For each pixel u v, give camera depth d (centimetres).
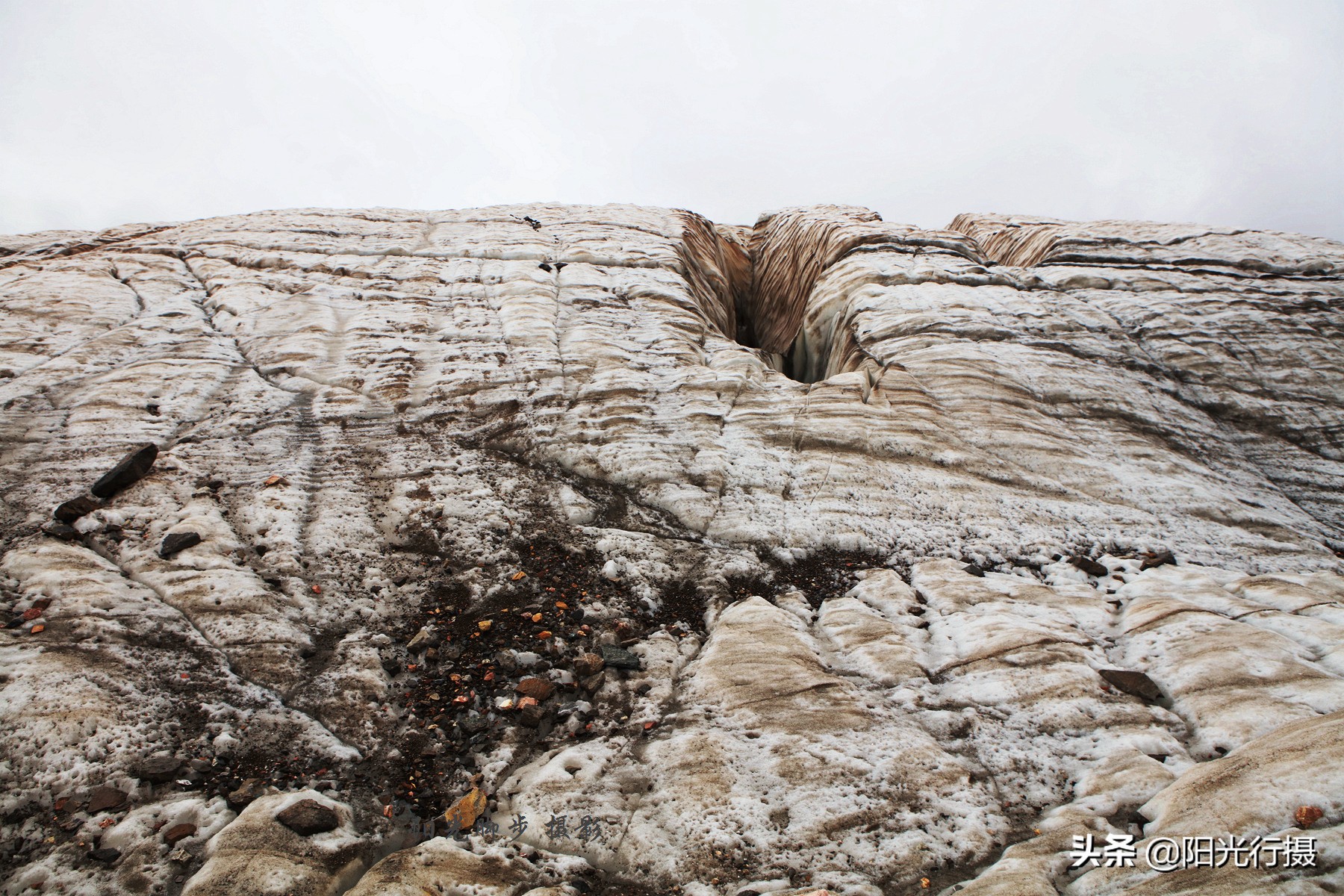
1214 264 1536
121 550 628
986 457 942
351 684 523
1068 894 331
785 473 897
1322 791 333
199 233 1773
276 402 976
